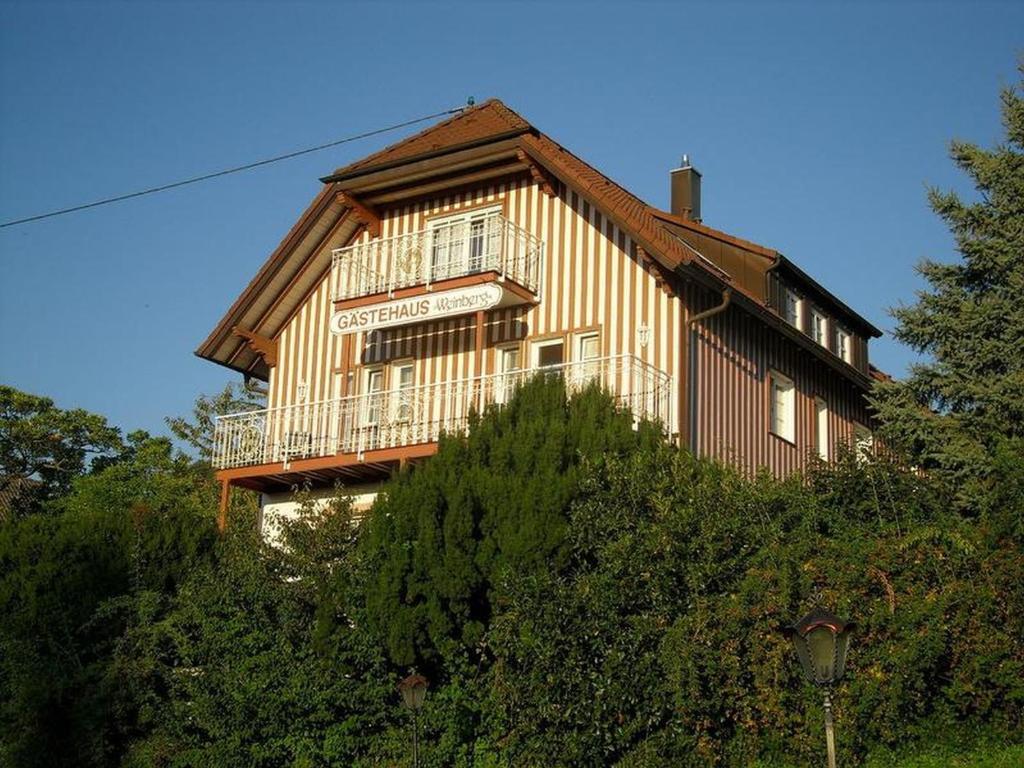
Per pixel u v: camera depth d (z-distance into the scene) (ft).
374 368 83.56
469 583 56.44
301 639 59.88
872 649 48.80
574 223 76.38
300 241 85.61
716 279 72.13
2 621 67.05
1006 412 70.79
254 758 58.29
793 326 84.69
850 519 58.90
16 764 64.44
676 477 56.44
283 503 83.35
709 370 74.23
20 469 135.85
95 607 67.62
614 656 50.65
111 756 63.62
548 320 75.82
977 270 75.56
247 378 92.73
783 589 49.93
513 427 61.52
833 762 39.06
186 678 62.18
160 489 122.21
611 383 69.51
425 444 72.95
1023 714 48.73
